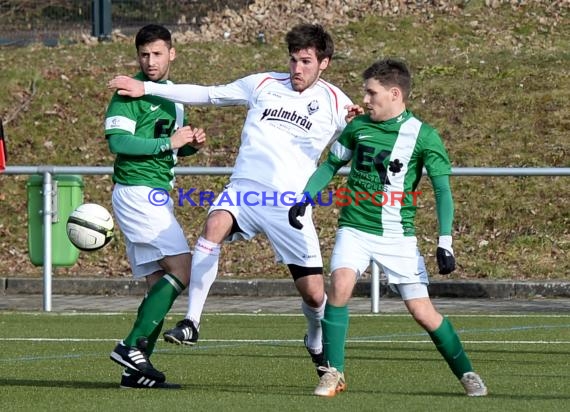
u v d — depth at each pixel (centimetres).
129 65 7456
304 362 3077
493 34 7756
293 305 4781
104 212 2930
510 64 7138
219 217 2556
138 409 2239
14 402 2352
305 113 2603
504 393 2462
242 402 2319
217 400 2353
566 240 5566
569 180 5997
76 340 3581
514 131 6400
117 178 2648
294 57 2597
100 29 8156
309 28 2597
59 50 7850
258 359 3139
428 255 5491
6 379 2742
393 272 2392
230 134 6606
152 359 3139
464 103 6675
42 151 6612
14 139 6694
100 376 2802
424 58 7356
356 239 2403
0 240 6003
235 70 7300
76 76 7288
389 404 2278
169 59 2686
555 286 5003
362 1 8338
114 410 2231
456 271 5353
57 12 8319
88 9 8300
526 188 5944
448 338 2397
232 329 3900
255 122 2619
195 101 2634
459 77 6981
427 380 2708
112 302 4925
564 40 7662
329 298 2406
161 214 2608
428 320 2398
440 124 6494
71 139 6706
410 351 3294
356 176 2419
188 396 2427
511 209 5794
